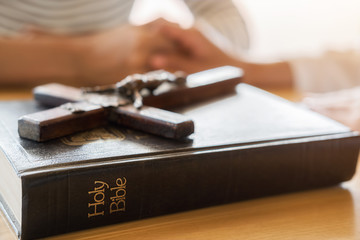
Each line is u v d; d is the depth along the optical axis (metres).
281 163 0.46
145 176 0.40
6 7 0.94
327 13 1.24
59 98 0.49
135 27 0.92
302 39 1.26
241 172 0.44
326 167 0.48
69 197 0.37
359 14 1.23
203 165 0.42
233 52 1.04
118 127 0.46
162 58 0.88
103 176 0.38
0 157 0.40
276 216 0.44
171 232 0.40
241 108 0.54
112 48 0.91
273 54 1.23
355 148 0.49
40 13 0.97
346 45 1.03
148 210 0.41
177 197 0.42
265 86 0.94
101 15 1.02
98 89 0.51
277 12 1.25
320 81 0.94
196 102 0.56
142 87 0.50
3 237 0.38
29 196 0.36
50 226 0.37
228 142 0.44
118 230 0.40
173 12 1.16
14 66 0.80
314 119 0.52
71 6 0.99
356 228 0.43
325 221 0.43
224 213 0.44
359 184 0.51
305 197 0.47
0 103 0.51
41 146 0.40
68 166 0.37
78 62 0.88
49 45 0.85
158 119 0.44
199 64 0.91
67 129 0.43
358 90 0.87
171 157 0.41
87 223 0.39
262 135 0.46
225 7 1.12
